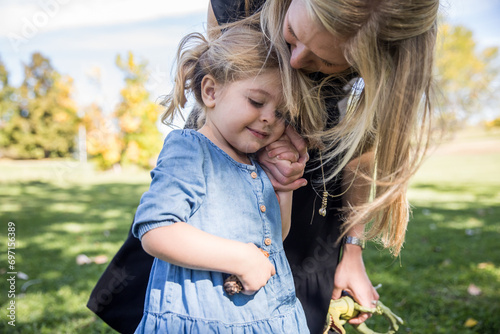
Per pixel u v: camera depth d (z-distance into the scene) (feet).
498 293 9.39
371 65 3.14
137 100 31.45
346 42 3.06
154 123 32.91
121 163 34.27
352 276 4.75
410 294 9.15
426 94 3.45
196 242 3.23
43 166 38.04
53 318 7.92
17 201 21.83
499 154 47.42
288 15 3.19
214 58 3.57
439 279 10.09
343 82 3.98
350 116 3.77
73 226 15.80
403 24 3.06
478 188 26.11
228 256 3.30
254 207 3.70
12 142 40.73
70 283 9.78
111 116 32.53
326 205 4.48
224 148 3.74
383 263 11.28
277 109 3.52
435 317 8.16
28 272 10.47
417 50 3.26
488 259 11.75
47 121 40.29
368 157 4.36
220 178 3.60
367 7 2.94
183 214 3.25
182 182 3.32
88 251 12.35
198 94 3.86
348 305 4.66
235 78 3.47
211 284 3.50
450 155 48.32
